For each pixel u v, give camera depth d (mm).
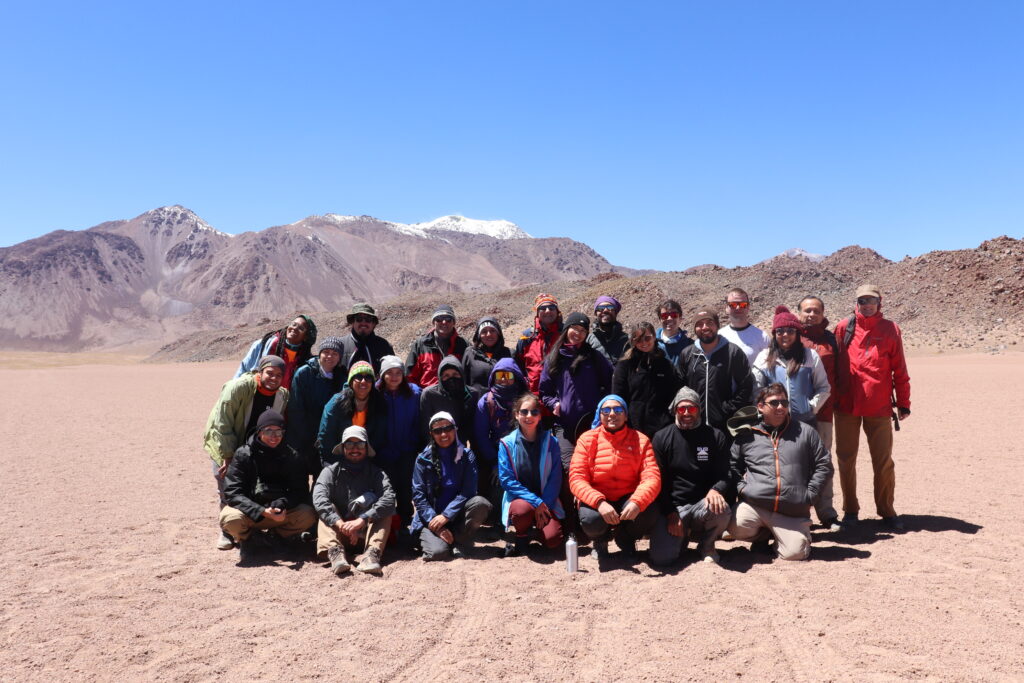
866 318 7457
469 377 8125
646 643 4863
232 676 4504
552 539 6871
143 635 5141
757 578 6062
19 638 5098
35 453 14883
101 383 46875
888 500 7523
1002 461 11703
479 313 109688
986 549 6672
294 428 7398
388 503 6727
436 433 6938
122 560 7027
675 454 6613
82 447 15867
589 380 7332
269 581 6312
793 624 5090
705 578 6094
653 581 6121
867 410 7410
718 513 6430
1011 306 66375
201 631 5215
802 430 6750
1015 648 4641
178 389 39656
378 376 7836
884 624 5039
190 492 10656
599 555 6801
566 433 7422
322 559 6934
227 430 7180
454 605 5641
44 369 84625
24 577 6496
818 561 6441
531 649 4816
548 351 8023
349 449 6773
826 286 90500
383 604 5707
